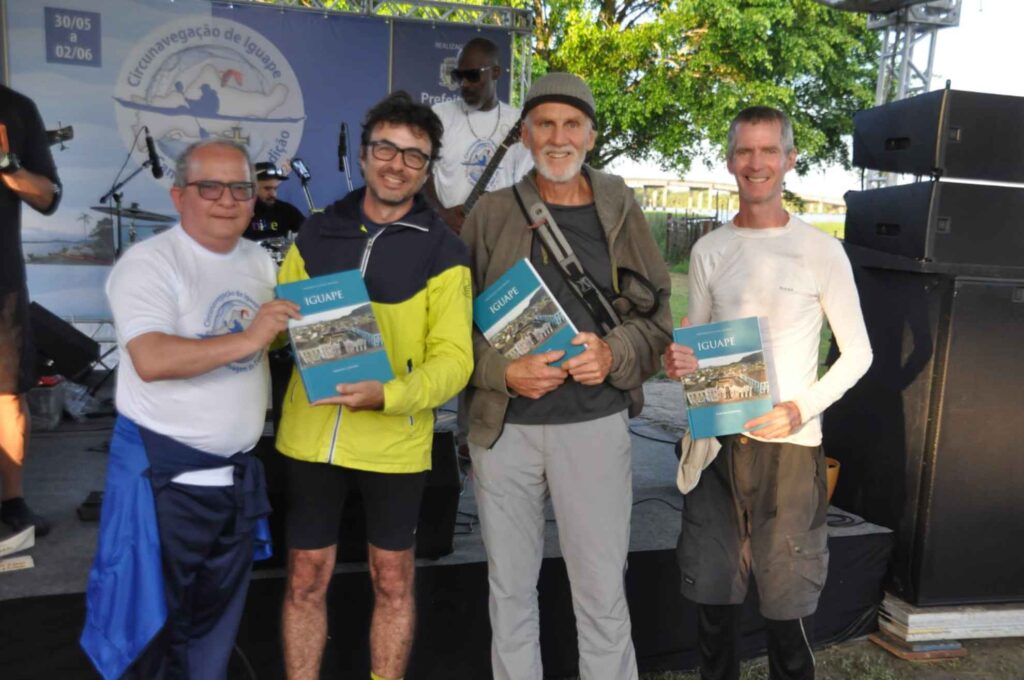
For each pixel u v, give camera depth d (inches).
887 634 133.5
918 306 128.6
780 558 97.1
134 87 227.6
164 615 77.7
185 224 79.2
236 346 74.4
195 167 76.4
